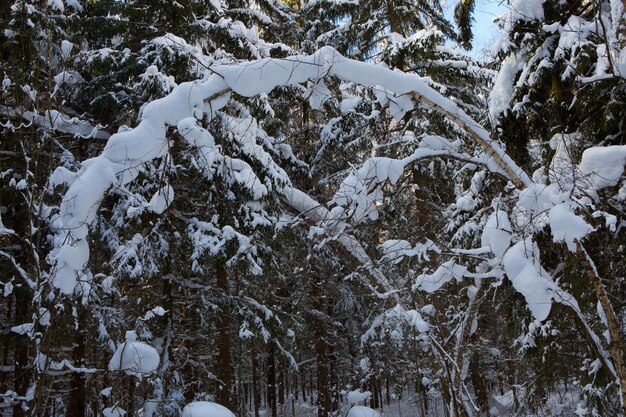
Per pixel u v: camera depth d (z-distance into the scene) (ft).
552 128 21.59
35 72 22.86
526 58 22.50
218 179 30.55
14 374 28.50
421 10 39.01
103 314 29.40
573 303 15.55
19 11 25.09
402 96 20.21
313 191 42.65
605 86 19.13
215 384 36.96
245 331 33.19
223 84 18.78
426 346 23.16
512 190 23.30
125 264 28.68
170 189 19.40
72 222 16.67
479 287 22.49
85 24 32.68
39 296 19.74
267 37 45.16
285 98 41.45
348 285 42.78
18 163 29.04
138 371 19.88
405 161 21.24
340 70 19.24
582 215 17.94
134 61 31.81
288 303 44.93
